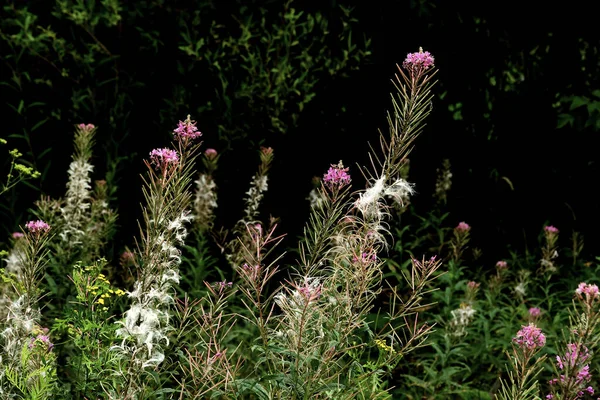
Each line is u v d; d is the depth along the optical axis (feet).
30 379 7.78
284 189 13.38
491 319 11.46
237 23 13.17
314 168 13.42
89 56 13.23
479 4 13.53
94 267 8.16
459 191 14.28
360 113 13.35
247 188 13.32
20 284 7.98
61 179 13.57
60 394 7.99
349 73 13.20
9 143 13.44
